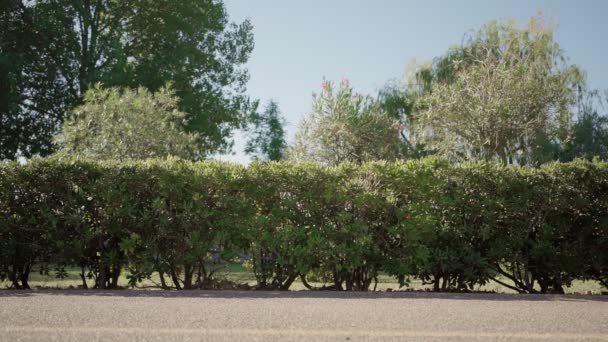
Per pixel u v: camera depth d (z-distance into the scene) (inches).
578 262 322.0
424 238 320.2
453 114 732.7
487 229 320.2
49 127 978.7
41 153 968.9
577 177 325.7
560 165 326.6
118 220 318.0
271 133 1643.7
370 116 689.0
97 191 317.7
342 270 323.6
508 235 328.8
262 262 325.7
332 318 181.5
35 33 955.3
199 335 150.3
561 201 320.8
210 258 326.6
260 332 155.3
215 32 1117.1
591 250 326.0
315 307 210.4
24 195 319.0
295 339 146.3
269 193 326.3
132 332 153.6
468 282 328.5
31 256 319.9
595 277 334.3
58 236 316.2
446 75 954.7
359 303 225.3
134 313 189.2
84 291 274.8
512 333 156.9
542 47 880.3
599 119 917.8
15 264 318.3
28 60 957.8
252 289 322.7
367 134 673.6
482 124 724.7
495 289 358.9
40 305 209.0
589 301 243.4
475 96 735.1
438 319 181.2
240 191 326.6
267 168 327.6
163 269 316.8
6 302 218.5
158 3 1024.9
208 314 188.4
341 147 671.1
